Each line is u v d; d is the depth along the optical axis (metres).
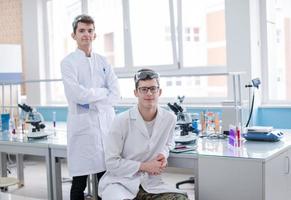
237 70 4.20
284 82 4.41
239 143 2.60
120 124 2.36
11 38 5.92
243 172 2.20
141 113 2.39
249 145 2.62
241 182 2.21
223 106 3.12
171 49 4.81
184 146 2.63
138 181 2.32
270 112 4.17
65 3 5.81
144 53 5.05
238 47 4.18
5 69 5.27
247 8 4.09
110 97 2.93
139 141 2.39
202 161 2.33
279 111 4.12
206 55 4.68
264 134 2.78
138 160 2.42
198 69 4.69
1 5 5.90
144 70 2.38
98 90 2.84
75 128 2.80
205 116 3.22
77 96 2.76
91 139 2.81
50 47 5.95
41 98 5.90
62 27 5.90
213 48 4.63
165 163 2.37
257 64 4.28
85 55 2.92
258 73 4.30
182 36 4.73
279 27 4.41
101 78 2.96
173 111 2.88
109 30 5.34
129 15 5.07
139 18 5.02
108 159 2.38
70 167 2.83
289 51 4.38
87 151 2.81
